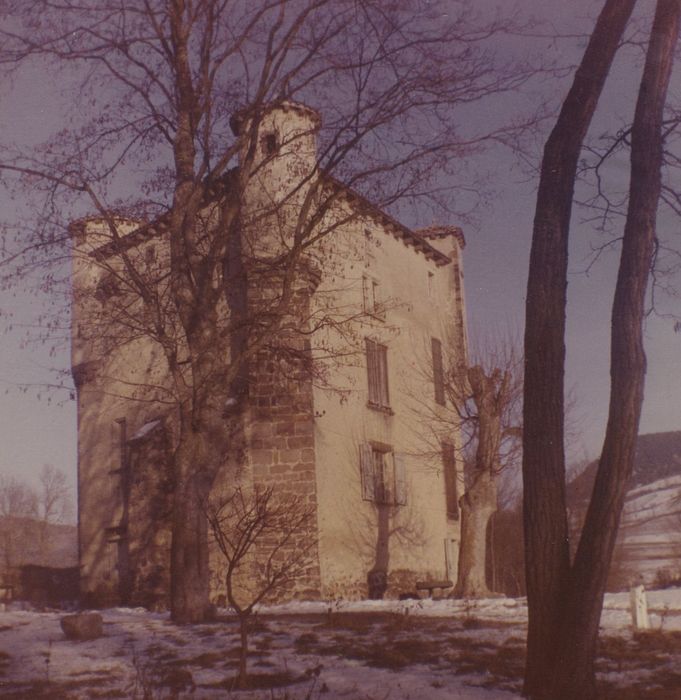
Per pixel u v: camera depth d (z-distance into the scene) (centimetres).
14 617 1798
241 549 1066
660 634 1249
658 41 926
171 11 1745
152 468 2464
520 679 953
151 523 2439
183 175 1786
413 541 2791
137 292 1873
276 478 2294
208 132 1761
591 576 827
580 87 948
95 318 2052
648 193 892
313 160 2189
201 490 1703
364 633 1349
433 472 2994
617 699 847
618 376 852
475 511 2405
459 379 2827
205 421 1730
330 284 2542
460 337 3259
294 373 2281
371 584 2519
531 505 876
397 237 3028
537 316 909
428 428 2962
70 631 1361
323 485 2361
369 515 2575
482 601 1936
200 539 1681
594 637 827
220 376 1747
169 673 1014
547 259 920
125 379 2803
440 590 2908
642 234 882
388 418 2764
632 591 1312
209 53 1742
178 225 1781
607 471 838
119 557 2773
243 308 2203
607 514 831
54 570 3234
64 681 1000
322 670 1034
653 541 4738
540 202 939
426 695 881
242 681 939
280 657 1127
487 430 2455
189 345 1766
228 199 1831
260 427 2314
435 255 3247
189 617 1636
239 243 2167
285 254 1895
